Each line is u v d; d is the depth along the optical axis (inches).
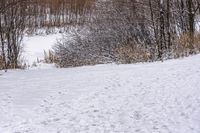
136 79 506.0
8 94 469.1
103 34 976.9
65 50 1021.8
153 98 409.1
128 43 912.3
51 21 1889.8
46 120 365.4
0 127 349.1
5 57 824.3
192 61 595.8
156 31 814.5
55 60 1039.0
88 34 1015.0
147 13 897.5
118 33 958.4
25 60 1047.0
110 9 999.6
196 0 859.4
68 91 470.6
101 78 534.9
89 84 502.0
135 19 929.5
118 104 400.8
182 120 330.6
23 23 884.0
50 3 2086.6
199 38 731.4
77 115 375.2
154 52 751.7
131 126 330.3
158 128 318.0
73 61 941.2
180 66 561.3
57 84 515.2
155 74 524.7
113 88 470.0
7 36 825.5
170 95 411.8
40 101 433.4
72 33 1125.1
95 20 1023.6
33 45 1439.5
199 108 355.3
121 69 601.9
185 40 727.1
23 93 471.5
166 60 678.5
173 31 847.1
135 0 917.2
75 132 327.3
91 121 354.3
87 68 663.8
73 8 2053.4
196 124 317.1
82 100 426.9
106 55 908.6
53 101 430.6
